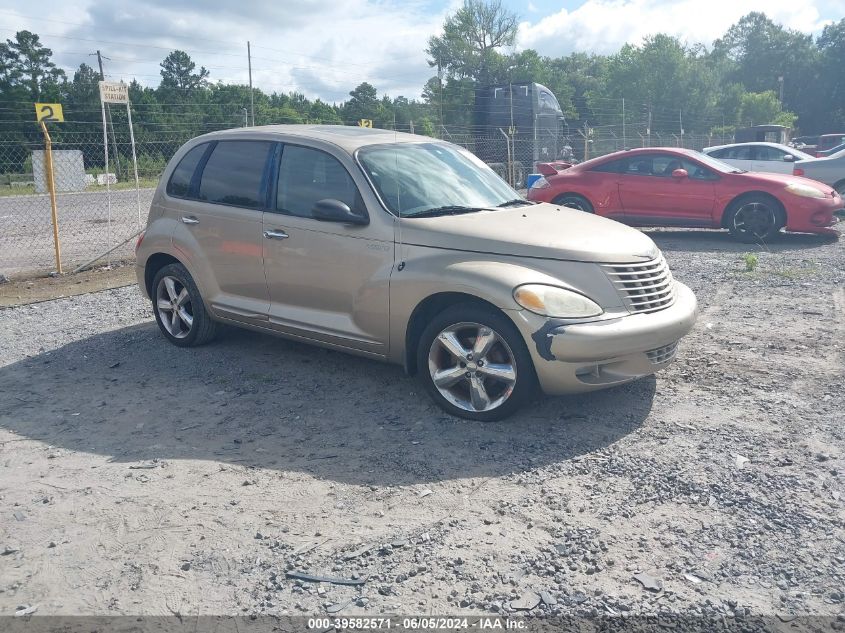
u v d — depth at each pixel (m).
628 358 4.63
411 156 5.68
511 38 67.25
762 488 3.80
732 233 12.05
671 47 69.62
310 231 5.35
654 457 4.20
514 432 4.61
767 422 4.65
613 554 3.27
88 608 2.97
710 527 3.46
